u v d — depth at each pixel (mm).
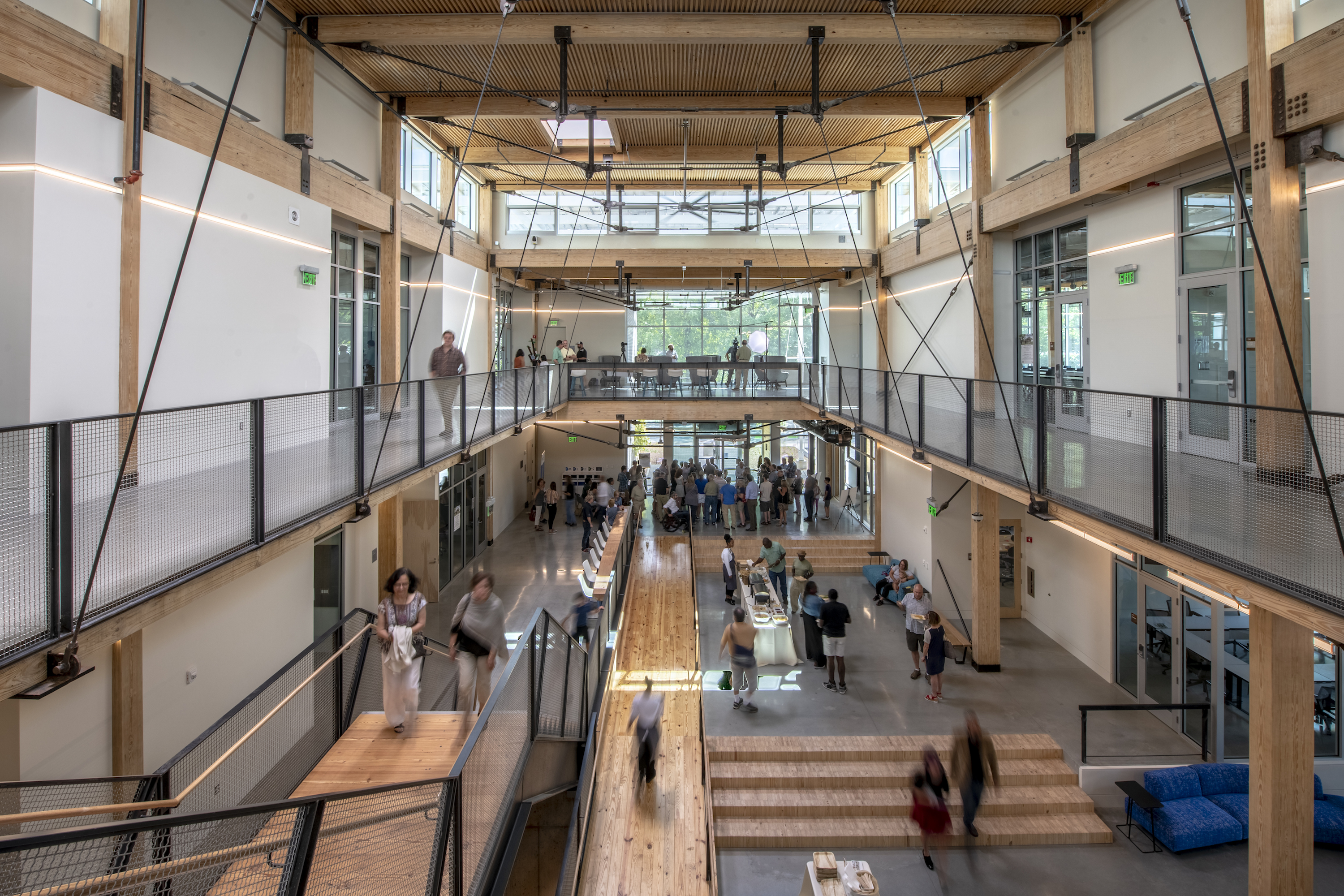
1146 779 7941
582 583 11852
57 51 5496
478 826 4152
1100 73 9500
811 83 11875
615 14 9617
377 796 3486
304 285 9469
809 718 10055
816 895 6023
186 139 7086
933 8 9648
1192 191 8250
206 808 4816
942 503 14078
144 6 6035
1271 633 5906
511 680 4926
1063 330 11023
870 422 13922
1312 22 6223
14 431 3824
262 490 6055
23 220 5285
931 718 10023
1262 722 6000
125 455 4379
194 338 7215
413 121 13469
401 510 13430
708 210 19812
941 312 14797
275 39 9148
